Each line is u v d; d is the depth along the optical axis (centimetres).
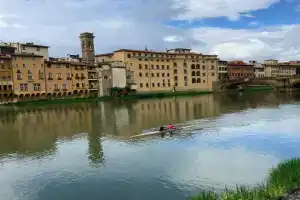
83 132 5144
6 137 4956
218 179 2561
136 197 2319
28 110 9231
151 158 3284
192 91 16988
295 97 11419
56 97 12544
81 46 16188
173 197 2278
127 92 14450
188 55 17712
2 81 10888
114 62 14800
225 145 3719
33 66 11775
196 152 3444
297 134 4194
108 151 3688
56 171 3008
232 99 11544
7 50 11906
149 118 6662
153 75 16388
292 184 1953
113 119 6694
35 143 4388
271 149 3438
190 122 5788
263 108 7881
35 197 2423
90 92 13725
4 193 2517
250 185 2375
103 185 2586
